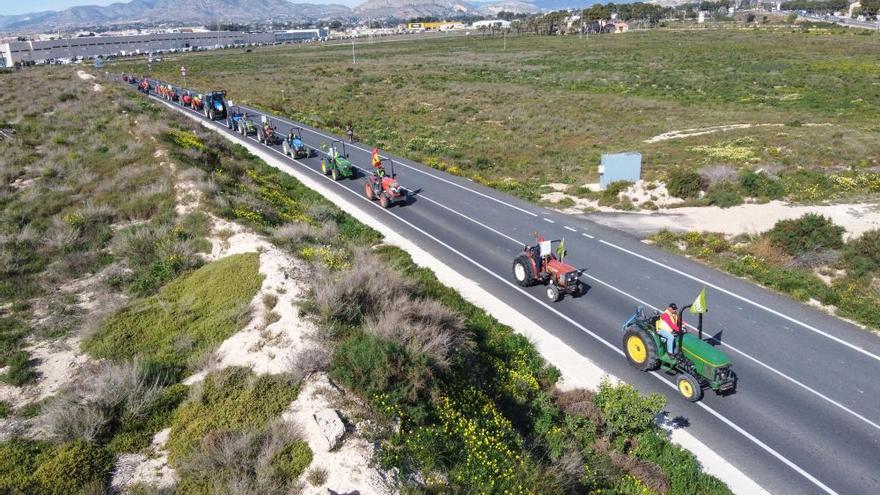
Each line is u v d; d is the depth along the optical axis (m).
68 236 16.94
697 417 10.93
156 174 21.62
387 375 9.30
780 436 10.38
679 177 23.81
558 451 9.47
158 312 12.72
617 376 12.30
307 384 9.47
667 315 11.64
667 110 47.94
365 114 49.81
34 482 7.79
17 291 14.15
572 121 44.53
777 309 14.95
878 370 12.21
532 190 26.50
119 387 9.58
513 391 11.16
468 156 34.19
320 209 22.28
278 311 11.83
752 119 41.38
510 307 15.45
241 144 35.28
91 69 81.19
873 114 41.12
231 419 8.87
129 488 7.80
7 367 11.04
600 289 16.41
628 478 9.22
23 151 25.58
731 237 19.70
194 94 52.12
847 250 17.25
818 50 84.62
